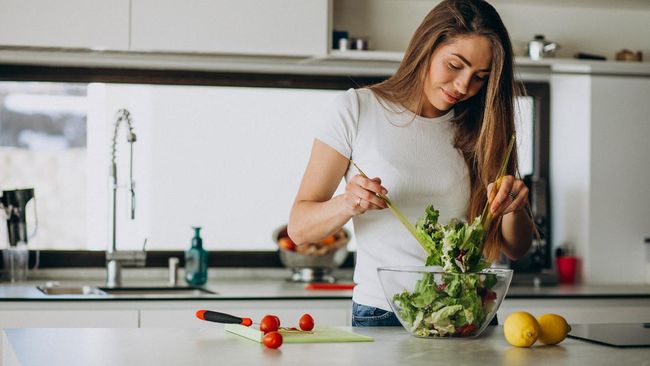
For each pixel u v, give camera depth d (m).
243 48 3.46
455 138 2.16
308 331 1.90
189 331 1.92
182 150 3.99
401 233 2.08
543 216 4.01
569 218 4.09
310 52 3.50
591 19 4.06
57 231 3.90
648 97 4.00
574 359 1.61
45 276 3.82
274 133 4.06
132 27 3.40
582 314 3.41
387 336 1.86
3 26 3.34
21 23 3.35
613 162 3.98
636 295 3.45
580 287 3.76
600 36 4.06
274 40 3.47
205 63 3.78
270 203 4.06
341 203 1.93
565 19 4.04
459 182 2.15
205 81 3.93
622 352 1.71
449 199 2.14
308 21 3.49
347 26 3.87
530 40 4.02
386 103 2.14
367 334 1.88
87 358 1.54
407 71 2.13
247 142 4.04
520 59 3.73
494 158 2.12
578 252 4.02
